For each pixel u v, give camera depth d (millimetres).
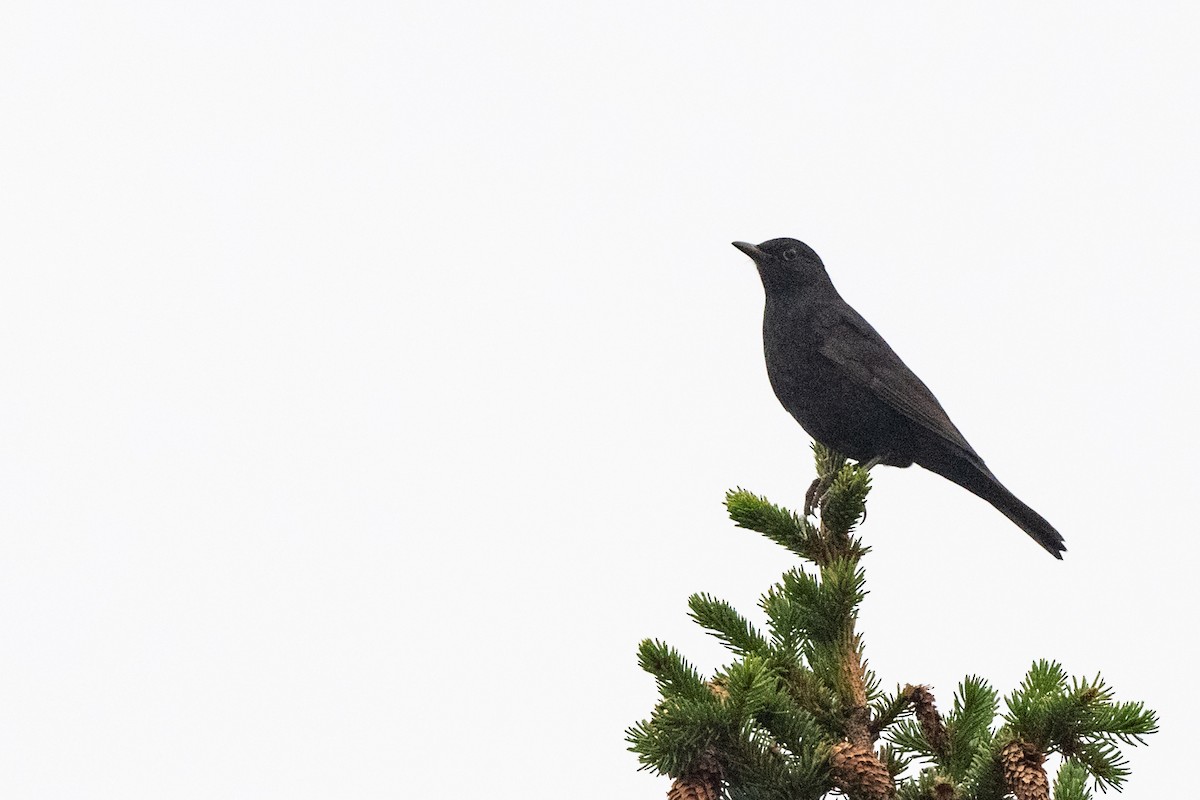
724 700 8734
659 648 9070
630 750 8664
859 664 9703
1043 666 9156
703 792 8578
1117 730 8336
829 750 8797
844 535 11086
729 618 10062
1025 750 8391
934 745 9359
